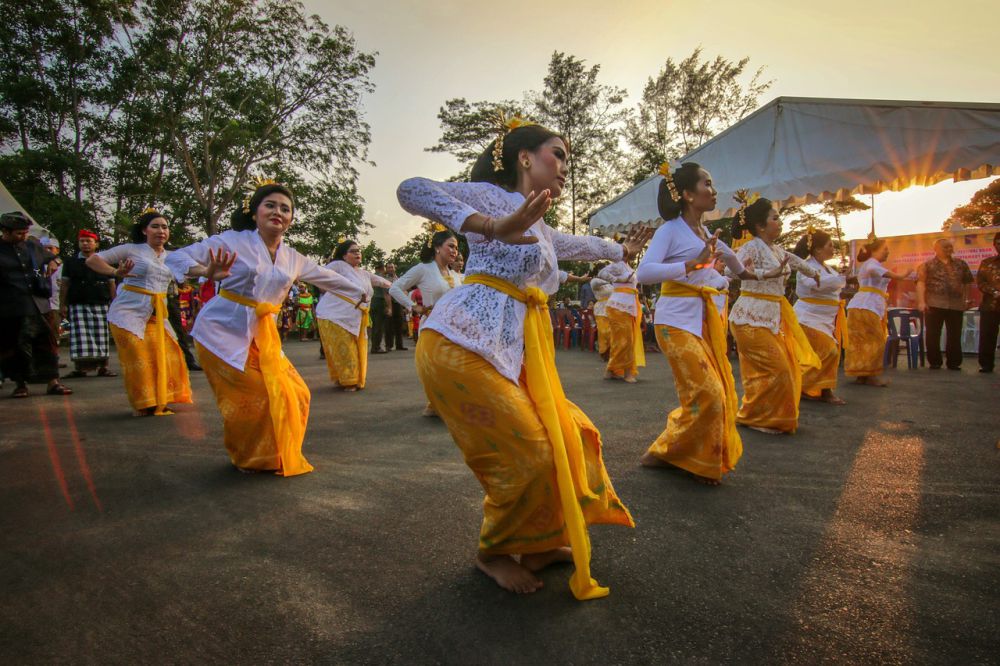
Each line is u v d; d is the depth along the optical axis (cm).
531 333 215
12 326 670
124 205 2316
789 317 461
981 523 274
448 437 461
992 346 853
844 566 232
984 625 189
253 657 178
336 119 2486
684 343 340
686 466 342
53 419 550
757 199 471
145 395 563
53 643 186
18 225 668
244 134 2242
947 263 891
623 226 909
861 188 696
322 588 219
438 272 611
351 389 731
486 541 222
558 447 205
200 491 336
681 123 2873
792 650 177
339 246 737
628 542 256
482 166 238
